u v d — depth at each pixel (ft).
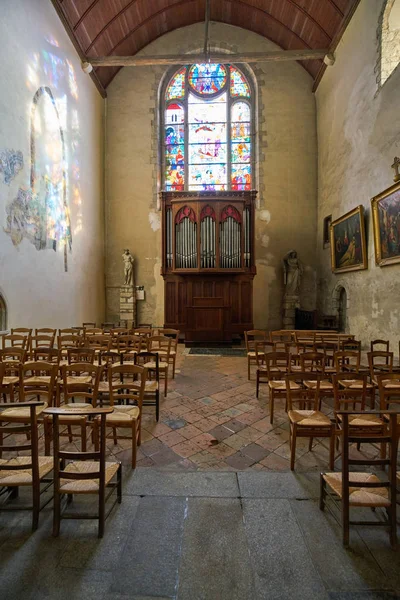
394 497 6.77
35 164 23.00
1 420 10.00
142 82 39.17
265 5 34.04
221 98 39.68
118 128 39.24
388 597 5.72
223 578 6.05
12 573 6.12
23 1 21.61
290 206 38.86
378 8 23.73
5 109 19.52
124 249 39.37
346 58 29.50
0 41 19.08
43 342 23.75
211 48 38.81
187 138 39.73
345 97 29.99
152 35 38.19
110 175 39.37
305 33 34.09
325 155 35.60
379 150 24.14
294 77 38.63
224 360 24.44
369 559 6.50
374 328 25.22
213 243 33.04
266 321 38.99
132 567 6.28
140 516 7.69
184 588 5.84
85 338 18.49
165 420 13.39
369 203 25.76
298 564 6.36
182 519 7.59
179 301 33.91
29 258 22.25
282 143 38.75
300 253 38.83
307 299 38.83
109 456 10.52
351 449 11.17
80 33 30.42
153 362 17.53
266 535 7.09
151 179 39.24
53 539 6.98
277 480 9.17
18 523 7.49
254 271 33.37
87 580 5.99
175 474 9.45
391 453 6.77
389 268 23.00
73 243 29.96
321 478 7.89
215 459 10.40
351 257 28.55
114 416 10.25
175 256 33.45
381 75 23.73
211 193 33.60
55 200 26.17
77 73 30.91
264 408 14.74
